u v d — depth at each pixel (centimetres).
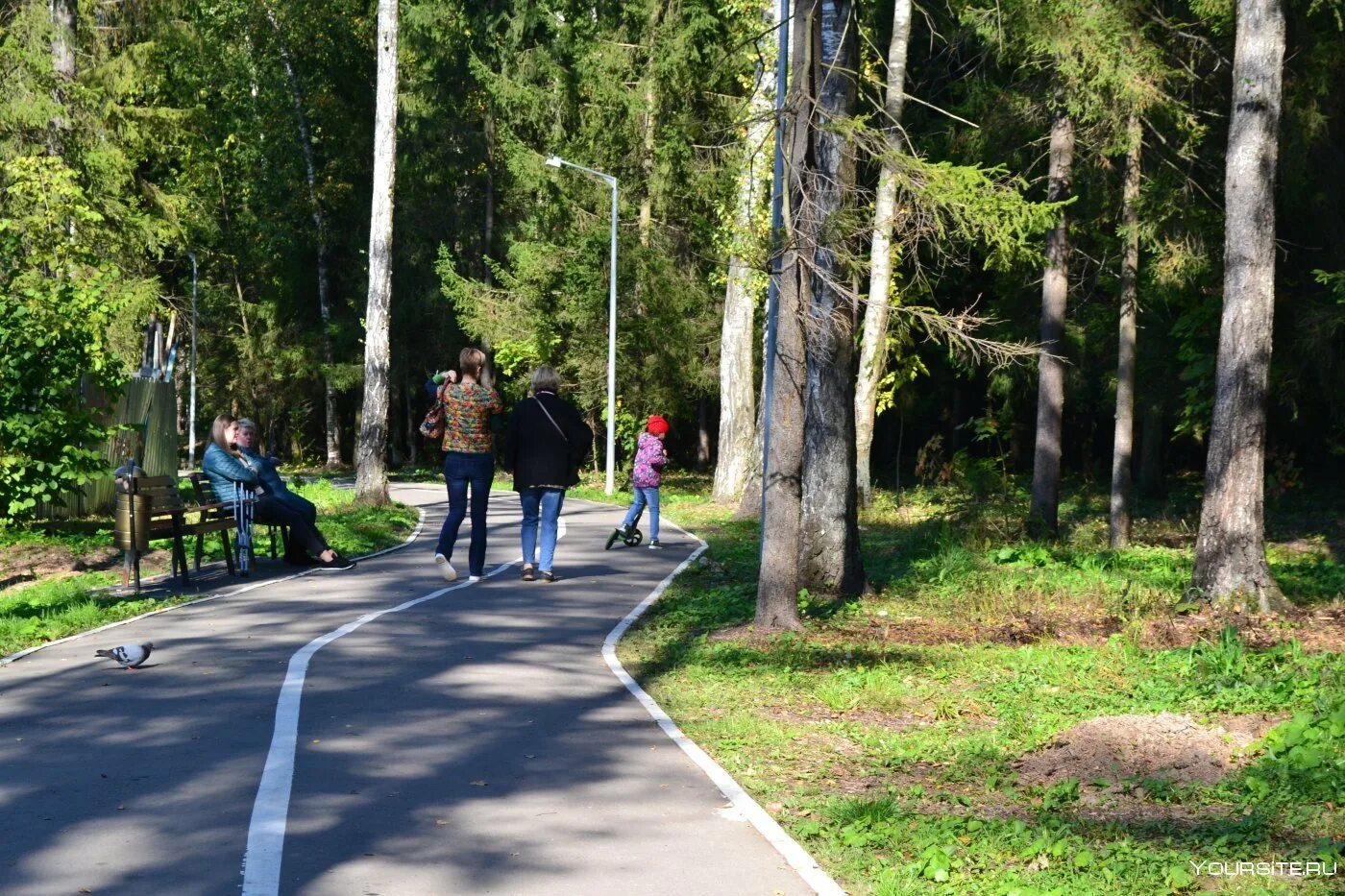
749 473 2686
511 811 613
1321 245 2248
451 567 1473
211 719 779
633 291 4150
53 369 1784
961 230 1089
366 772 670
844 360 1432
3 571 1552
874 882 548
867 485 2917
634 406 4328
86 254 2597
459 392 1468
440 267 4353
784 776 721
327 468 5803
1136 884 544
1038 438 2323
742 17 2777
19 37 2858
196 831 568
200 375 5972
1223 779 706
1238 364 1402
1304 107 2077
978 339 1151
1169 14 2145
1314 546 2233
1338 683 945
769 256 1138
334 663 969
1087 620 1327
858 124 1084
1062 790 682
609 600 1367
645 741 760
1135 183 2158
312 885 504
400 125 5103
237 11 5500
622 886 515
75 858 531
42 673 923
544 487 1494
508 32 4406
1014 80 2278
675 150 3809
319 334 5784
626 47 3872
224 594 1348
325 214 5747
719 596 1402
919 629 1254
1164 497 3625
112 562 1634
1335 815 638
